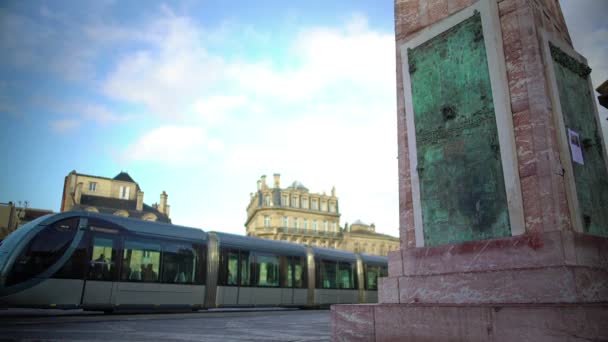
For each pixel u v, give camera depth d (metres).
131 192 52.88
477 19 4.70
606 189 4.41
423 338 3.85
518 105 4.19
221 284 13.87
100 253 11.23
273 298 15.39
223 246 14.31
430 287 4.36
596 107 4.67
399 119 5.39
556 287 3.51
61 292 10.36
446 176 4.68
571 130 4.22
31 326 7.36
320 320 9.85
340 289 18.23
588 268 3.58
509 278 3.79
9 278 9.69
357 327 4.37
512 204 4.04
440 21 5.12
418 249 4.68
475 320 3.54
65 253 10.58
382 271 20.59
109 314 11.50
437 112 4.93
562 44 4.54
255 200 65.94
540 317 3.22
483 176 4.35
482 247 4.13
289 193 64.44
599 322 3.01
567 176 3.94
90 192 50.19
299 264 16.80
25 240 10.12
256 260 15.23
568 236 3.64
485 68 4.53
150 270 12.17
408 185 5.10
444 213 4.62
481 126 4.46
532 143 4.01
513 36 4.36
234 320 9.76
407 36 5.52
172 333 6.27
